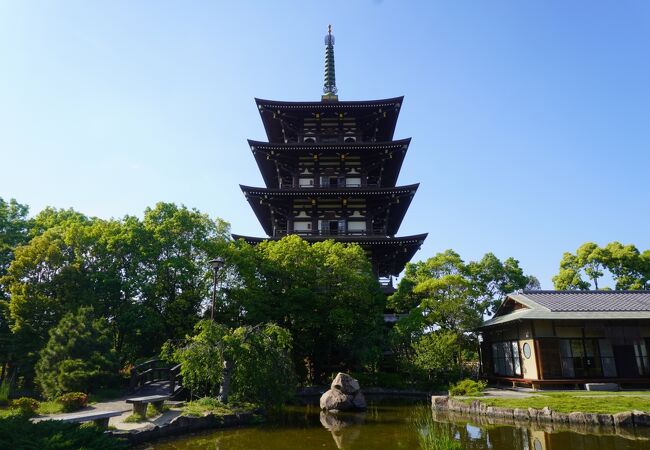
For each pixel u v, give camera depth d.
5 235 37.34
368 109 47.31
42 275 30.56
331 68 57.94
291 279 34.38
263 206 46.34
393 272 49.56
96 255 32.78
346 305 34.47
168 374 27.14
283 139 53.19
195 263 34.09
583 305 29.05
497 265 49.00
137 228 33.12
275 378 21.58
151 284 32.38
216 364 20.83
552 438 15.63
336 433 17.66
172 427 16.92
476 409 21.66
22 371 28.64
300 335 33.66
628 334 27.33
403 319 34.66
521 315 28.02
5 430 11.04
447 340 31.58
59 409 19.14
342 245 35.94
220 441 16.20
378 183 46.84
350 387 24.61
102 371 24.36
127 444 14.55
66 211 43.66
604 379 26.94
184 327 32.31
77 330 25.27
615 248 48.75
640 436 15.77
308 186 46.22
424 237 41.59
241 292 32.75
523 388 28.41
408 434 17.25
